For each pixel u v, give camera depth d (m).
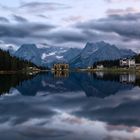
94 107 51.47
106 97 69.88
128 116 41.56
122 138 28.70
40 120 38.38
